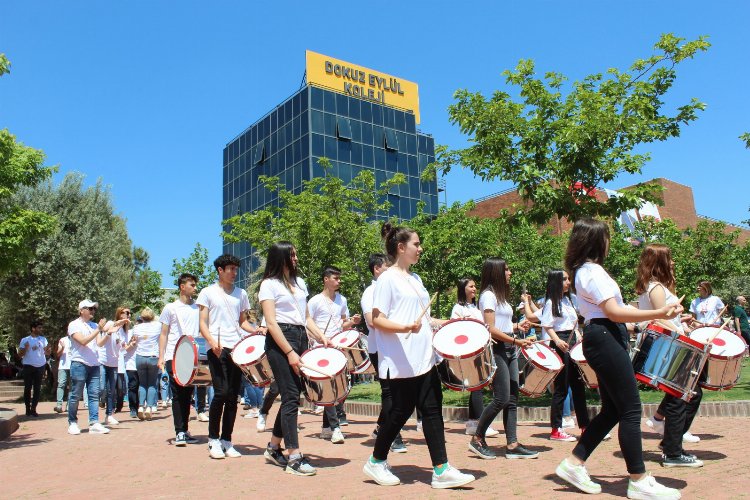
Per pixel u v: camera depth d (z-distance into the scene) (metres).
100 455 7.41
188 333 9.30
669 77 12.05
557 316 7.55
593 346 4.67
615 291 4.66
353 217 20.56
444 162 13.05
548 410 9.14
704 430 7.42
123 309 12.17
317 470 5.88
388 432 5.11
